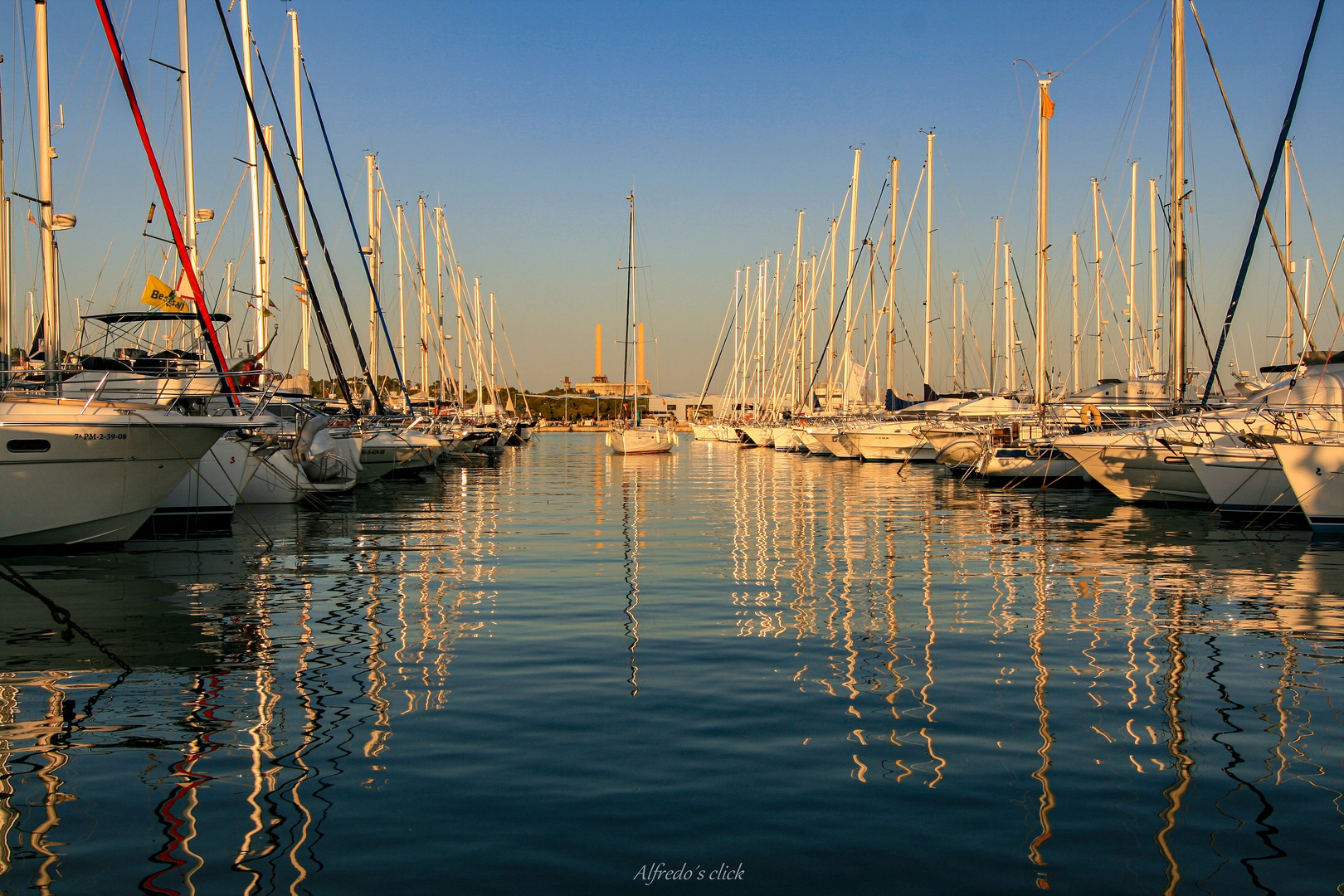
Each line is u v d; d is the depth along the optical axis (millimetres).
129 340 19312
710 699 7754
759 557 15820
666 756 6492
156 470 15859
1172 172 25125
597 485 33062
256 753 6551
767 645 9562
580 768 6266
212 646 9492
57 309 16750
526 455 59531
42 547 15438
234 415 18828
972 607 11531
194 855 5113
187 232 21062
